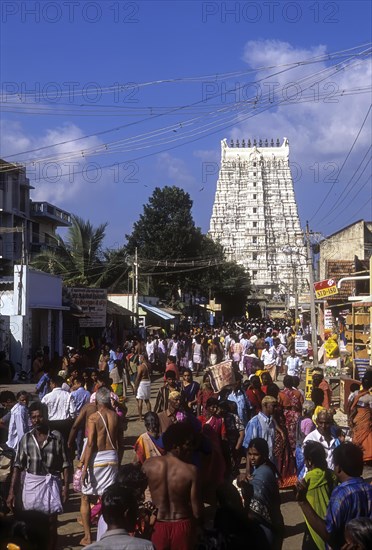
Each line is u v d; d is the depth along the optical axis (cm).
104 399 918
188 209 6944
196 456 815
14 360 2675
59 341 3133
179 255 6788
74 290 3384
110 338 3997
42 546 455
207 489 855
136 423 1880
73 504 1093
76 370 1547
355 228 4806
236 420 1101
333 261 3791
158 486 637
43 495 791
